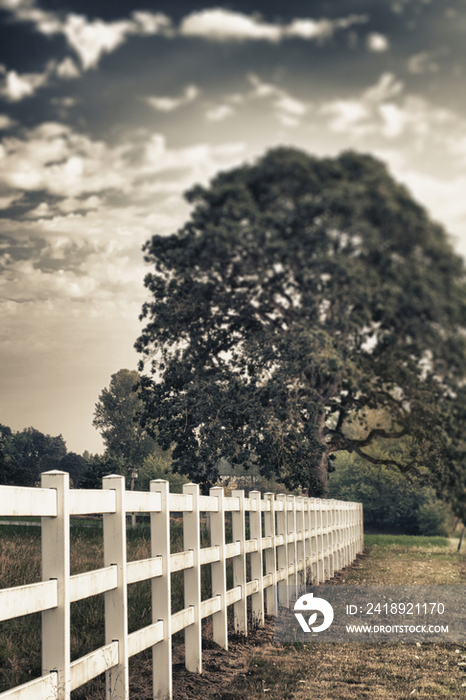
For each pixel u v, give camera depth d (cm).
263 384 2408
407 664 726
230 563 1352
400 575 1733
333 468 2889
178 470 2486
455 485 2492
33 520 3170
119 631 450
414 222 2666
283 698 562
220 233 2503
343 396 2677
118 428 8262
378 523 6819
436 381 2628
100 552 1316
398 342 2573
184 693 559
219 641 741
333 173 2811
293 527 1176
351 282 2430
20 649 629
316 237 2495
